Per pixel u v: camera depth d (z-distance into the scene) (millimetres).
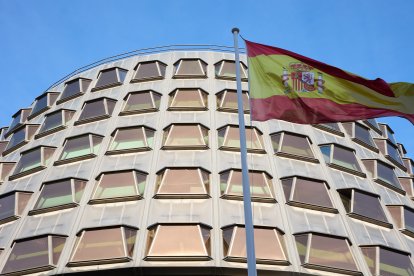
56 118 40188
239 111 18141
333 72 20031
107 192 30531
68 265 26094
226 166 32594
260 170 32000
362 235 30125
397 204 34250
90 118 38531
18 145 40656
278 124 37469
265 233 27672
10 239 29719
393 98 19891
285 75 19750
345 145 38500
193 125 35531
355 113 19484
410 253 30453
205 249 26219
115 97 40469
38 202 31453
